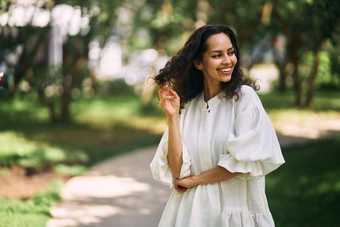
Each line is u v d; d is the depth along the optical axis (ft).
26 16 25.03
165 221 7.32
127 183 19.66
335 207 15.03
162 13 41.32
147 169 22.67
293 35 41.88
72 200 16.80
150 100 49.39
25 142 28.66
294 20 36.40
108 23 37.11
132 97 62.54
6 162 22.09
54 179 19.85
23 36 27.81
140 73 72.28
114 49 75.51
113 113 46.42
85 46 36.91
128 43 61.82
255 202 6.89
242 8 36.47
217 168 6.75
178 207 7.26
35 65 35.06
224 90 6.97
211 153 6.94
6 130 33.65
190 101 7.38
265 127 6.61
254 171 6.51
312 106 49.96
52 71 37.27
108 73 75.56
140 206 16.20
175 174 7.08
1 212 14.29
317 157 22.76
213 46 6.79
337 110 47.03
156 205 16.37
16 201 15.81
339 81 48.08
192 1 39.37
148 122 40.68
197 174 7.09
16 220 13.56
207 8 39.70
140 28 52.19
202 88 7.42
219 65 6.80
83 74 43.57
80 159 24.94
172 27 44.91
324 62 44.83
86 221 14.30
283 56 66.85
